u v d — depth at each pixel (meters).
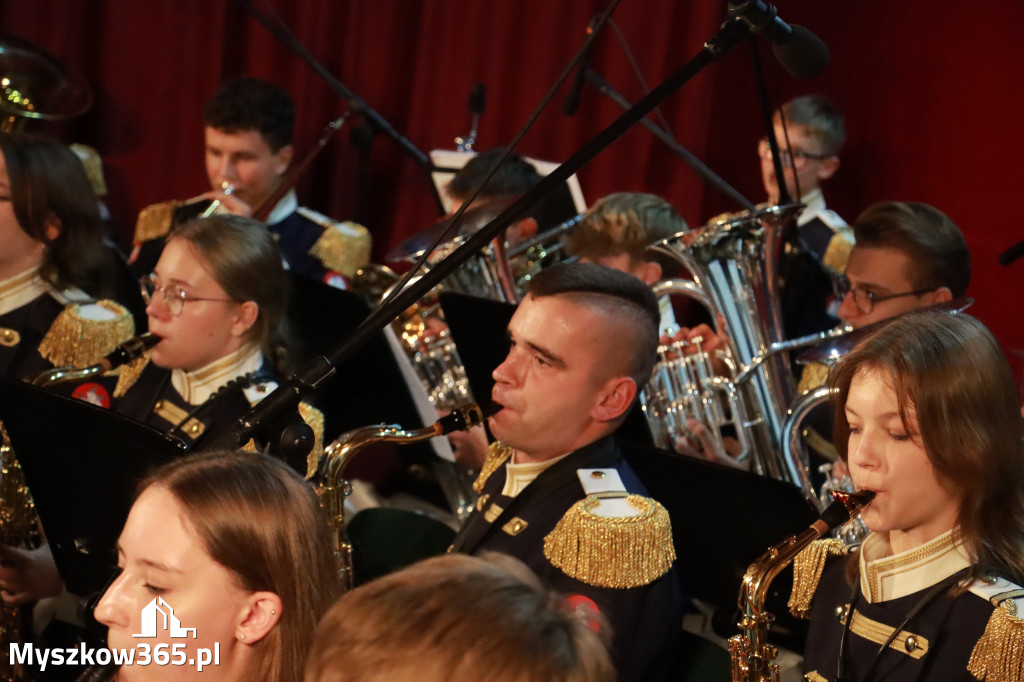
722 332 10.93
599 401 7.78
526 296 8.03
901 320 6.46
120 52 17.59
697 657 7.48
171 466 5.79
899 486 6.18
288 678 5.43
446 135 16.83
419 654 3.48
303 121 17.33
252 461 5.77
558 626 3.59
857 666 6.41
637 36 15.66
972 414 6.04
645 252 12.44
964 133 14.74
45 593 9.53
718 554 8.07
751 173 15.78
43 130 17.66
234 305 9.95
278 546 5.47
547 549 7.16
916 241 10.06
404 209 17.30
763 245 10.38
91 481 7.88
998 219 14.64
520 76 16.39
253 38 17.27
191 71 17.44
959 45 14.62
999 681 5.84
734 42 7.39
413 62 17.05
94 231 12.27
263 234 10.29
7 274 11.77
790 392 10.28
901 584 6.36
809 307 13.52
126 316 11.45
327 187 17.53
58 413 7.76
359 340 7.12
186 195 17.69
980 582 6.08
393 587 3.73
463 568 3.78
